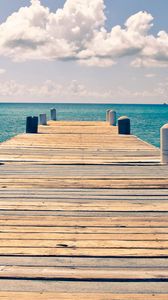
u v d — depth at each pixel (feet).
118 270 11.04
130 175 26.37
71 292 9.77
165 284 10.25
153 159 33.88
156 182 23.94
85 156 35.76
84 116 282.36
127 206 18.21
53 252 12.36
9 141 47.29
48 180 24.41
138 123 188.44
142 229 14.79
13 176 25.70
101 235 14.05
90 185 23.08
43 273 10.78
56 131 61.67
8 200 19.25
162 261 11.73
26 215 16.60
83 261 11.69
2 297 9.46
